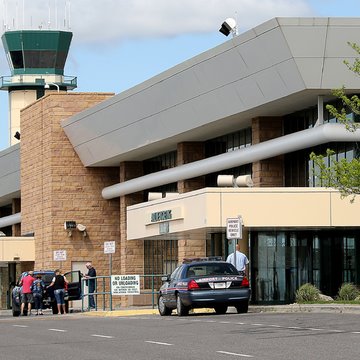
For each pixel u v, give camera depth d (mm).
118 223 70875
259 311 38969
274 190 46375
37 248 73438
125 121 61500
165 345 24625
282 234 47250
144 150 63188
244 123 54562
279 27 44406
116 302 68562
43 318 44406
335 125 47031
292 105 49719
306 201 46156
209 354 22062
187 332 28469
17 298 53000
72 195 70438
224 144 58938
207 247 58469
